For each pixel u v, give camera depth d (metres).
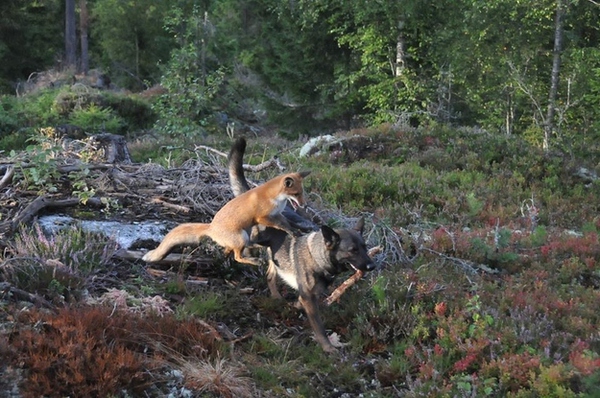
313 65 24.77
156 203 8.00
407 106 22.62
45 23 40.25
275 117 25.45
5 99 24.88
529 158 14.20
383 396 5.37
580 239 8.77
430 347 5.91
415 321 6.16
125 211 7.74
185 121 19.44
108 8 36.66
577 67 19.50
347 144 15.52
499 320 6.12
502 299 6.64
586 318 6.55
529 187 12.90
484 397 5.20
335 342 5.92
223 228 6.09
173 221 7.65
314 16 23.02
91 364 4.72
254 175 10.27
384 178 11.58
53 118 23.61
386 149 15.44
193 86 20.11
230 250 6.20
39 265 6.00
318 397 5.30
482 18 20.52
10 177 7.89
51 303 5.66
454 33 21.36
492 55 20.95
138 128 25.33
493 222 9.80
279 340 5.89
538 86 21.53
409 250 7.88
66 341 4.90
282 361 5.63
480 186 12.20
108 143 11.37
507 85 20.64
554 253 8.25
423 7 21.91
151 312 5.65
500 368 5.41
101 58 42.34
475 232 8.76
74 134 19.28
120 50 37.34
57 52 42.03
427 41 22.22
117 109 25.38
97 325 5.16
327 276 5.86
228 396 5.02
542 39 21.02
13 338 4.89
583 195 12.55
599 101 20.78
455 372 5.57
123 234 7.09
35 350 4.75
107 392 4.63
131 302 5.88
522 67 20.94
